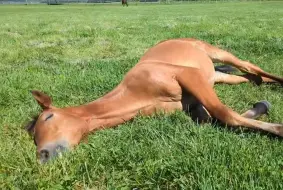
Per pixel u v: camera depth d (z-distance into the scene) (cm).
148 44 542
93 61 403
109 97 214
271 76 283
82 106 204
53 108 197
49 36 680
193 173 163
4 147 204
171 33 643
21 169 179
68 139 184
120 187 162
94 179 172
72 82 314
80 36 671
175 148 184
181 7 2077
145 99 218
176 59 248
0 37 689
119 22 980
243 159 169
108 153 186
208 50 275
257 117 226
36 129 189
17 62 450
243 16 1115
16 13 1752
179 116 221
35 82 329
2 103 284
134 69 223
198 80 217
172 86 218
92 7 2412
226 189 149
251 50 432
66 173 172
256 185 151
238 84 295
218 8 1809
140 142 194
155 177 165
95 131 204
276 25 753
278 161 167
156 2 3250
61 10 2002
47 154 179
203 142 187
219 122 215
